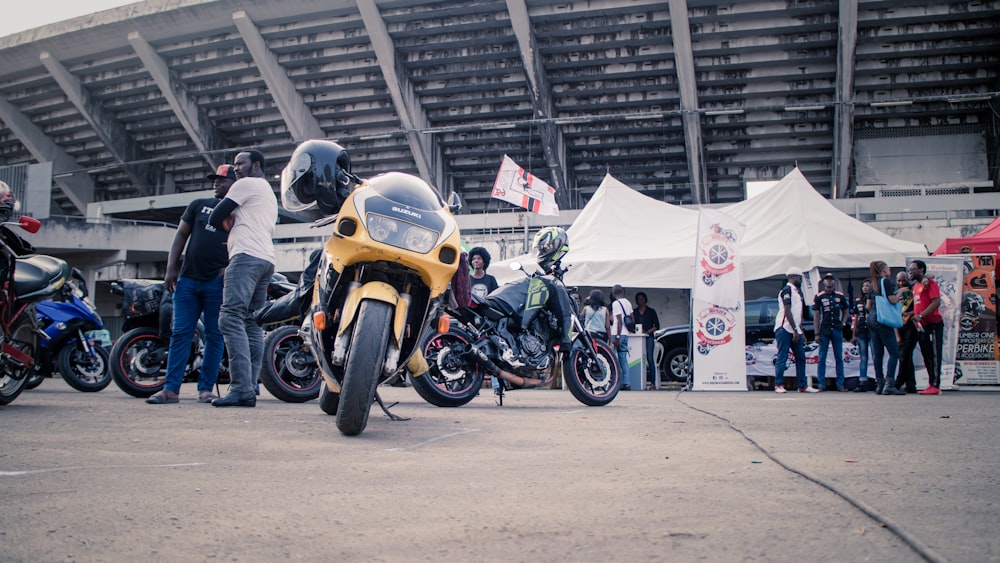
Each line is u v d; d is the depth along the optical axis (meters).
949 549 1.67
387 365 3.92
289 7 33.56
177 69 38.19
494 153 37.81
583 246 14.06
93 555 1.66
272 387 6.51
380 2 32.44
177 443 3.51
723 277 11.00
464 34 33.50
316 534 1.86
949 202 24.14
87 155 45.22
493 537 1.82
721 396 9.13
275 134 39.84
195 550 1.71
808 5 30.77
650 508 2.14
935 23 31.14
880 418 5.30
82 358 8.12
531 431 4.22
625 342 12.04
